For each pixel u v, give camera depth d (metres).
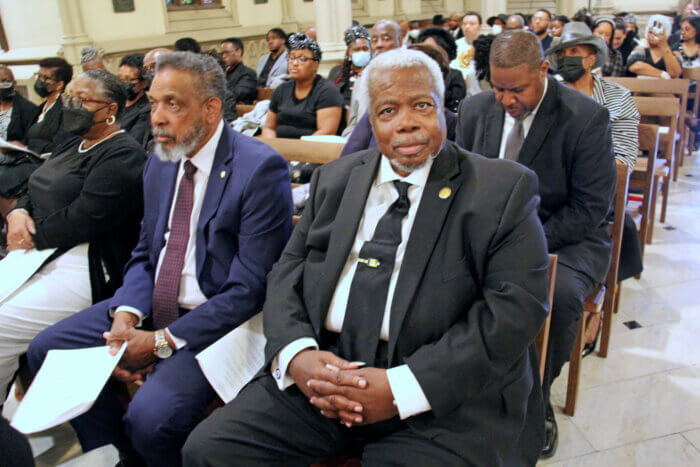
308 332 1.38
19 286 2.03
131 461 1.83
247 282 1.65
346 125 3.61
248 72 5.20
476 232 1.25
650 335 2.51
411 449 1.24
